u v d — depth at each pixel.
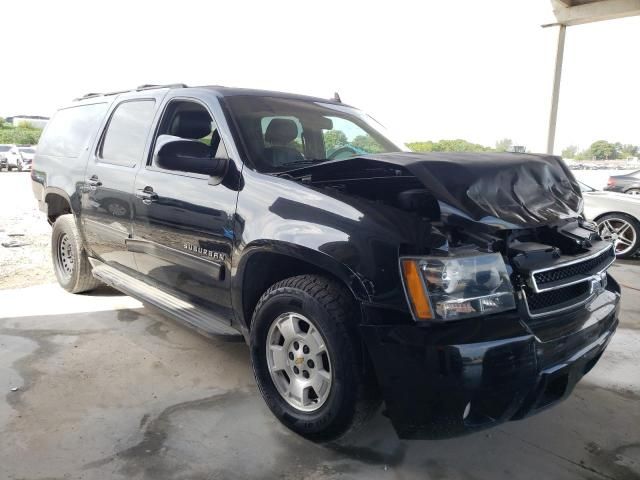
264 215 2.62
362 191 2.65
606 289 2.84
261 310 2.64
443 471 2.41
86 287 4.82
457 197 2.21
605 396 3.19
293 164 3.05
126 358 3.52
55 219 5.16
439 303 2.07
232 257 2.80
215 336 2.93
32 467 2.33
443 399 2.05
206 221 2.96
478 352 2.01
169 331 4.02
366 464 2.44
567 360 2.25
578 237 2.51
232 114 3.10
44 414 2.78
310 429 2.48
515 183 2.45
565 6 12.85
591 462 2.51
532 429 2.80
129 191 3.62
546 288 2.26
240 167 2.86
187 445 2.54
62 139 4.85
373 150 3.64
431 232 2.16
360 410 2.30
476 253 2.13
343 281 2.32
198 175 3.08
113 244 3.97
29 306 4.55
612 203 7.70
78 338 3.84
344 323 2.27
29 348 3.64
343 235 2.29
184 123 3.38
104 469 2.34
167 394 3.04
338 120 3.68
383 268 2.16
